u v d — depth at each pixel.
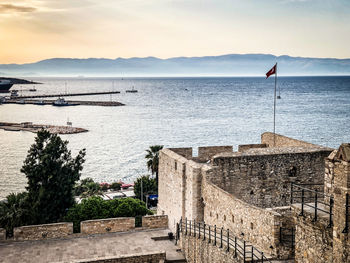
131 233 45.97
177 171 44.22
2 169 139.38
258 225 28.83
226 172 39.31
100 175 132.38
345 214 18.27
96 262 36.69
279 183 40.41
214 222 36.72
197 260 34.03
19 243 43.12
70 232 44.66
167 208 47.97
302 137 194.50
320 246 20.23
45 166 56.03
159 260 37.59
